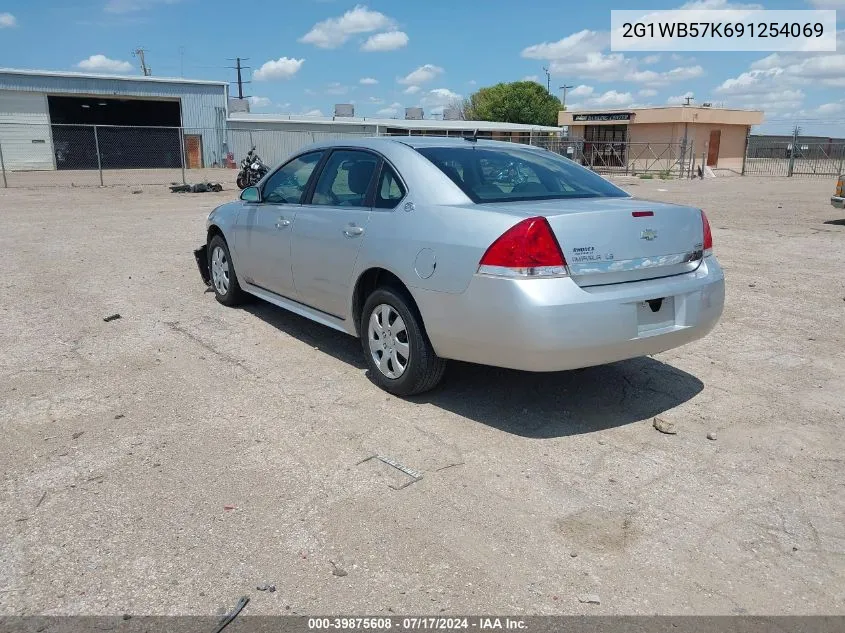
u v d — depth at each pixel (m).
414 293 4.16
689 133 37.69
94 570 2.82
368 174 4.80
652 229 4.02
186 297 7.25
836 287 7.91
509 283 3.66
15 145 35.56
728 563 2.92
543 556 2.95
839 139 44.41
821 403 4.59
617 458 3.81
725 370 5.20
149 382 4.84
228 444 3.91
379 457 3.77
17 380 4.84
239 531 3.09
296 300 5.57
